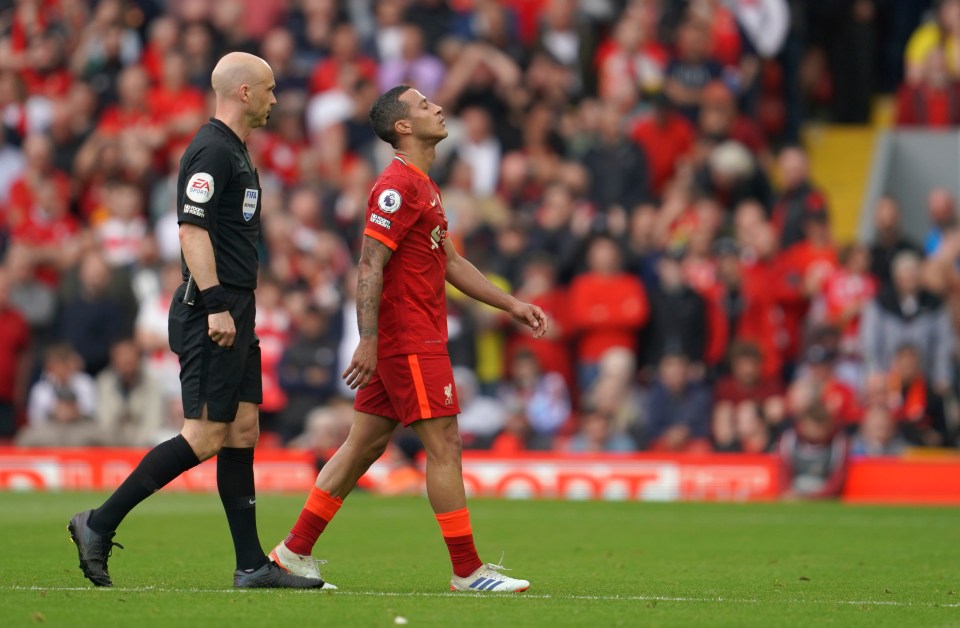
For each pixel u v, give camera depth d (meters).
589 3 73.31
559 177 62.91
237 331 23.47
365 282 23.44
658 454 50.44
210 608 20.92
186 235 22.98
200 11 71.25
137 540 33.91
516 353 55.50
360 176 63.50
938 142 64.38
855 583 26.45
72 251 62.03
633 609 21.70
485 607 21.59
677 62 67.19
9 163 69.50
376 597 22.72
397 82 68.81
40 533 34.78
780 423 51.91
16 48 73.69
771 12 69.94
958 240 59.00
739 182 63.34
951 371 54.47
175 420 56.78
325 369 56.41
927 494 48.56
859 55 75.56
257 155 66.12
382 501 47.88
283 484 51.97
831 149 74.62
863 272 57.19
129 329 59.31
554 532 37.72
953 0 69.62
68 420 55.50
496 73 67.62
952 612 22.00
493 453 51.41
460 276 25.16
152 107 68.81
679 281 57.28
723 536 36.75
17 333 59.25
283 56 69.94
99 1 77.06
